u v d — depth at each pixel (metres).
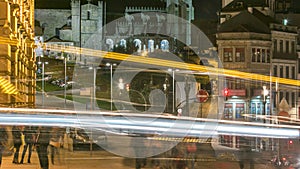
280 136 31.95
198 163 24.59
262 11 121.75
